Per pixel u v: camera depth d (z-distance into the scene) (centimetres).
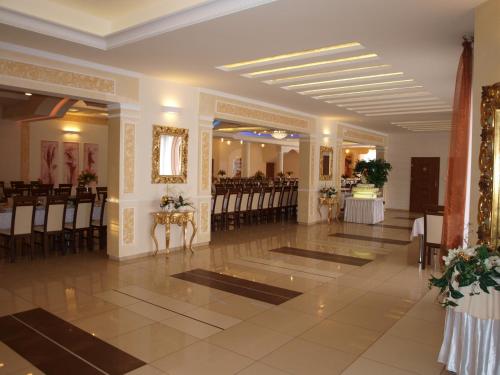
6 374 290
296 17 385
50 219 644
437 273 590
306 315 416
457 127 423
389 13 372
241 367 305
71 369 299
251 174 2448
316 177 1093
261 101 857
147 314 410
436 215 600
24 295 460
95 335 358
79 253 682
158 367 303
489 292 262
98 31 507
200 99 724
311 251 732
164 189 681
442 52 493
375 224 1101
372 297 478
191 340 351
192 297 464
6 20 408
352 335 368
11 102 1107
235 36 442
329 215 1112
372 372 301
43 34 440
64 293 470
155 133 655
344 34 432
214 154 2327
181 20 411
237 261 642
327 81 671
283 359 319
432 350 339
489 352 264
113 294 469
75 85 541
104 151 1397
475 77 351
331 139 1149
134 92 620
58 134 1277
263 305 443
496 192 307
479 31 347
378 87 708
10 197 823
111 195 629
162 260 638
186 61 550
